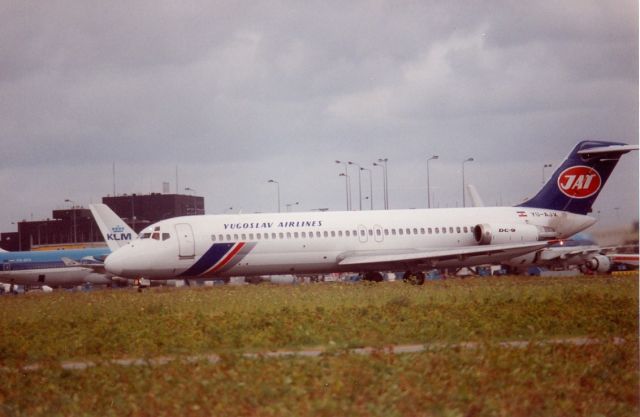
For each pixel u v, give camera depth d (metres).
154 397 37.62
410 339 53.97
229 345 52.91
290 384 38.56
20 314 80.00
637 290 89.06
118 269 113.94
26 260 175.12
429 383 38.31
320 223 121.88
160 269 115.06
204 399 36.81
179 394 37.84
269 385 38.53
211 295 97.50
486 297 80.25
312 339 53.91
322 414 33.97
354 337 54.50
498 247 123.88
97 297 102.81
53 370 45.84
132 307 81.25
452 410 33.91
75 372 45.19
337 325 59.69
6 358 52.62
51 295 115.69
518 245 124.31
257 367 42.78
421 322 60.00
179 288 130.88
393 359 43.72
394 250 124.31
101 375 43.47
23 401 39.94
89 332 60.94
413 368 41.47
